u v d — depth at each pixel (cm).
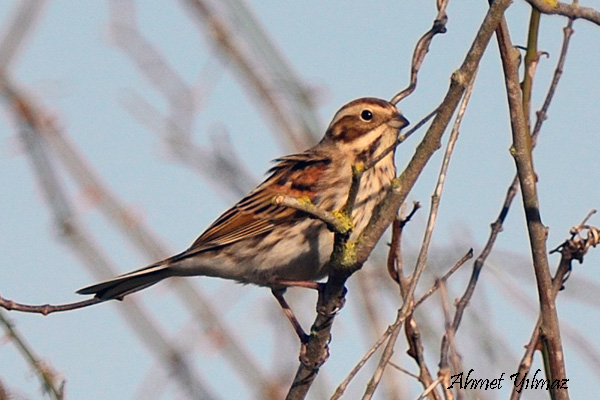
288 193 1326
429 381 960
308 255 1305
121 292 1254
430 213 883
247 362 1207
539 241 916
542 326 908
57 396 977
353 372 868
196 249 1298
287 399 1109
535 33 991
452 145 890
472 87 895
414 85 1155
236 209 1324
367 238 956
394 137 1356
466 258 996
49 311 1041
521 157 921
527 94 978
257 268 1317
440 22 1135
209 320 1229
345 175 1332
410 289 873
